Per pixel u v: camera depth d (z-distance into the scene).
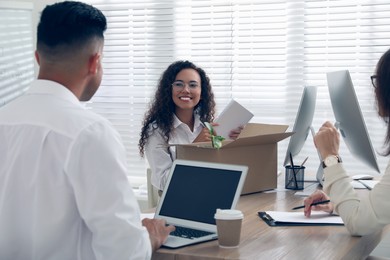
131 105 4.32
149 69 4.26
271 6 3.91
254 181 2.60
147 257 1.58
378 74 1.91
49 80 1.57
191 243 1.80
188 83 3.22
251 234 1.93
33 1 4.14
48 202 1.49
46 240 1.50
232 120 2.78
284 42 3.91
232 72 4.05
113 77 4.34
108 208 1.46
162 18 4.17
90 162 1.46
